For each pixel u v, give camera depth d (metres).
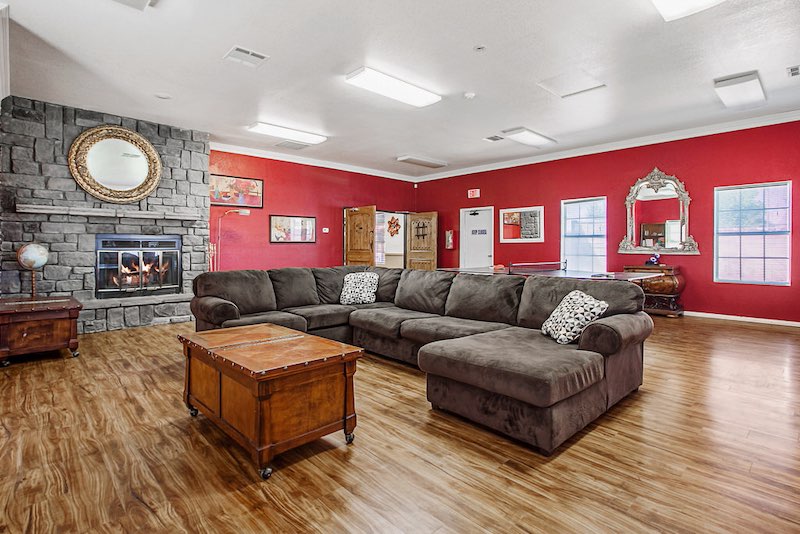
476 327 3.32
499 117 5.25
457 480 1.91
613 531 1.56
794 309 5.21
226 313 3.66
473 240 8.61
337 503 1.74
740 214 5.60
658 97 4.56
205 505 1.72
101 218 5.13
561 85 4.21
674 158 5.98
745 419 2.54
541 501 1.75
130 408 2.73
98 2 2.75
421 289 4.29
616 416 2.60
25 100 4.63
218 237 6.63
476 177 8.48
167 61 3.66
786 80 4.11
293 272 4.66
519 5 2.81
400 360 3.77
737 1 2.76
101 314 5.10
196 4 2.79
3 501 1.73
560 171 7.18
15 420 2.53
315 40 3.29
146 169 5.40
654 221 6.25
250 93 4.45
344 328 4.31
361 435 2.38
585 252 7.00
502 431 2.31
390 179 9.15
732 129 5.52
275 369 1.95
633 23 3.04
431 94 4.36
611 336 2.44
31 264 4.54
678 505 1.71
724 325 5.28
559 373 2.13
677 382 3.20
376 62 3.68
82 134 4.95
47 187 4.78
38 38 3.24
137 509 1.69
